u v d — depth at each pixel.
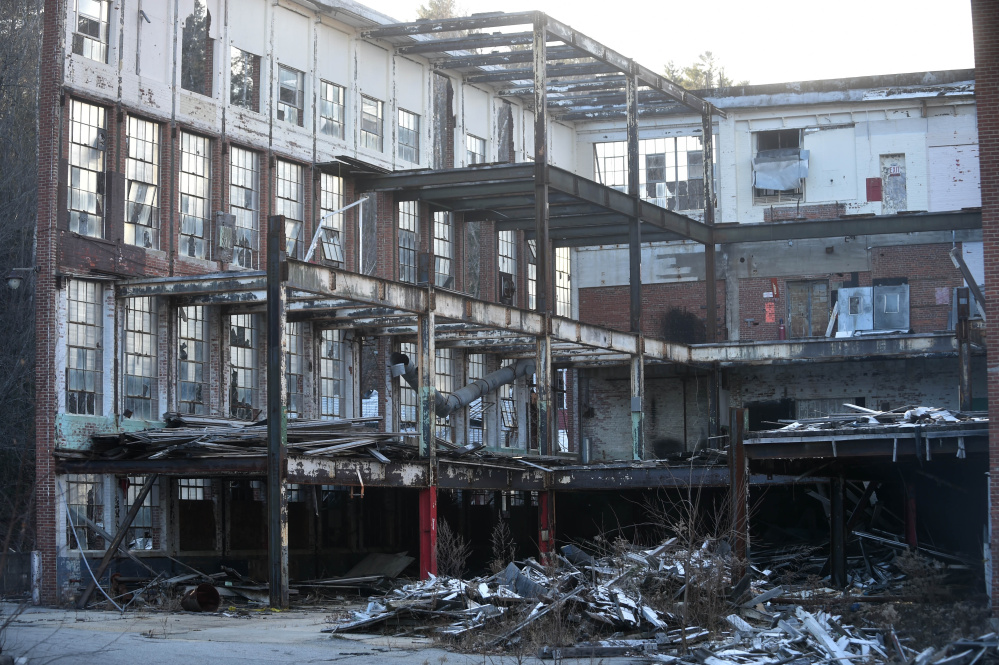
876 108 44.25
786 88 44.97
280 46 33.28
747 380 43.41
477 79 41.19
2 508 30.56
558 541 39.44
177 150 29.69
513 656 16.72
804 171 44.53
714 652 16.20
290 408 32.84
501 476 31.62
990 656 15.55
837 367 42.41
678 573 19.62
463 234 40.38
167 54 29.64
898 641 16.30
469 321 30.53
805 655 16.09
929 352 38.12
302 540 32.03
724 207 45.72
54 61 26.67
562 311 46.69
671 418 44.53
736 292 44.75
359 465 26.69
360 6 35.41
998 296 18.75
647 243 46.31
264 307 30.53
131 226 28.39
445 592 19.91
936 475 26.98
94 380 27.34
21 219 34.78
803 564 30.42
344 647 17.64
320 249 34.09
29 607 25.45
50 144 26.48
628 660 16.19
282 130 33.12
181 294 28.53
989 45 19.17
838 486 25.89
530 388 43.94
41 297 26.31
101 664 15.32
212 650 17.09
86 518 26.52
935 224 40.47
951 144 43.59
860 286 43.28
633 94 38.03
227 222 31.00
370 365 35.84
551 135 46.69
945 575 22.41
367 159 36.38
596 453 45.59
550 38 34.62
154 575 27.31
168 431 26.38
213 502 29.50
